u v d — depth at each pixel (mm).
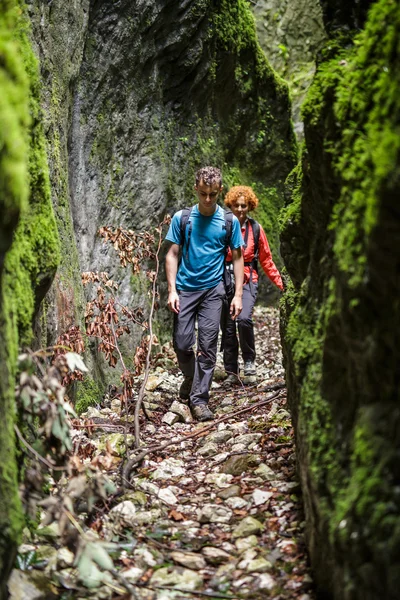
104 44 6500
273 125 10867
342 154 2219
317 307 2699
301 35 15992
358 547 1840
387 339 1832
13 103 2082
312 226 2861
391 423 1837
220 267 5055
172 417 4895
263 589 2543
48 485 3250
